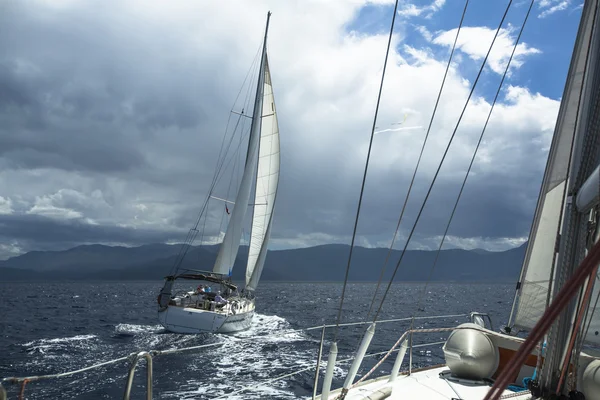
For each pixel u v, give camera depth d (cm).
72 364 1894
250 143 3666
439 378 584
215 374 1677
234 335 2641
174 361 1931
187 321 2598
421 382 564
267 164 3684
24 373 1723
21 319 3762
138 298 7869
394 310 5400
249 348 2241
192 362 1906
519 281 662
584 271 150
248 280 3631
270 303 6638
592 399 426
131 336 2667
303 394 1364
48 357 2048
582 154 278
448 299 8575
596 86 278
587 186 241
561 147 571
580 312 279
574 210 279
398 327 3378
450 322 3891
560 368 299
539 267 626
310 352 2131
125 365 1839
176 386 1493
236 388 1458
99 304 6053
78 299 7306
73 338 2631
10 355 2092
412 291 13650
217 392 1412
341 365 1792
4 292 10038
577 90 532
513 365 167
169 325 2623
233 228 3553
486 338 582
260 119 3681
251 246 3653
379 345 2352
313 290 14400
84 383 1528
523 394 485
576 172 287
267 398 1321
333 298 8400
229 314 2611
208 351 2162
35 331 2962
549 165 600
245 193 3612
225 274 3462
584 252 276
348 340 2552
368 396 475
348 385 366
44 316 4097
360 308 5653
